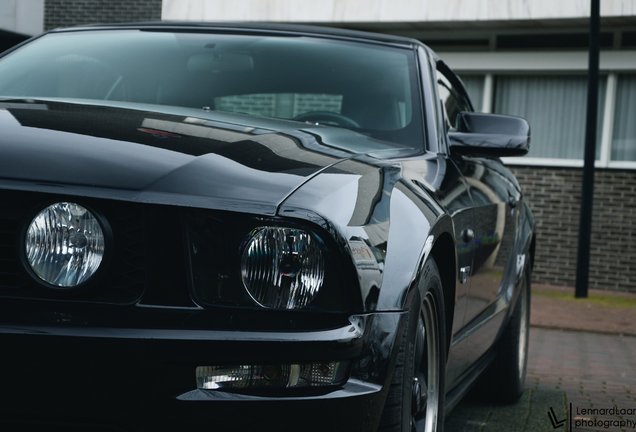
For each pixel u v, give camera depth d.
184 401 2.05
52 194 2.10
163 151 2.30
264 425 2.09
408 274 2.40
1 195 2.11
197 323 2.09
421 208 2.66
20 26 15.05
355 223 2.29
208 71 3.56
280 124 2.90
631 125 12.72
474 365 4.27
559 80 13.05
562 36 12.86
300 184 2.28
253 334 2.08
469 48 13.35
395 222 2.49
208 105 3.43
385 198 2.53
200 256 2.13
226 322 2.10
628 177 12.70
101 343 2.02
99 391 2.04
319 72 3.59
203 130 2.54
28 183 2.11
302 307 2.15
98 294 2.12
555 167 13.04
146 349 2.03
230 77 3.54
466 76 13.45
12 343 2.02
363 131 3.40
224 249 2.14
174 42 3.73
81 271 2.10
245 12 13.34
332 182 2.38
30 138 2.29
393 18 12.73
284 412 2.09
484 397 5.05
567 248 13.02
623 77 12.73
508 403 5.06
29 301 2.09
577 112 12.99
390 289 2.32
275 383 2.10
